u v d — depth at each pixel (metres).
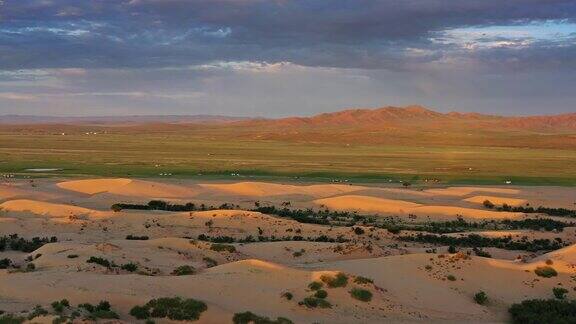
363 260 47.47
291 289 39.56
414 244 62.69
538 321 37.19
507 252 59.53
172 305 34.53
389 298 39.88
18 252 55.31
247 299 38.03
